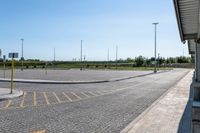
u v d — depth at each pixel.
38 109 11.21
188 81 28.89
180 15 7.36
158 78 35.31
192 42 16.67
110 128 8.28
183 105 12.37
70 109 11.35
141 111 11.16
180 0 5.97
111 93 17.62
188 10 6.85
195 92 9.96
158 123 8.73
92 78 32.62
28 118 9.45
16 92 16.53
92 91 18.64
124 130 7.89
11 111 10.69
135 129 7.96
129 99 14.82
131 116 10.11
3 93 15.86
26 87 20.98
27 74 42.00
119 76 37.69
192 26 8.95
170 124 8.58
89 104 12.81
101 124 8.78
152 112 10.66
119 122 9.09
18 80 26.97
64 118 9.56
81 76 37.12
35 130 7.89
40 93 16.98
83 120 9.31
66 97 15.20
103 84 24.80
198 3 6.20
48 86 22.08
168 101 13.69
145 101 14.09
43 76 36.31
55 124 8.66
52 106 12.02
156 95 16.80
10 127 8.19
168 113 10.44
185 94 16.84
